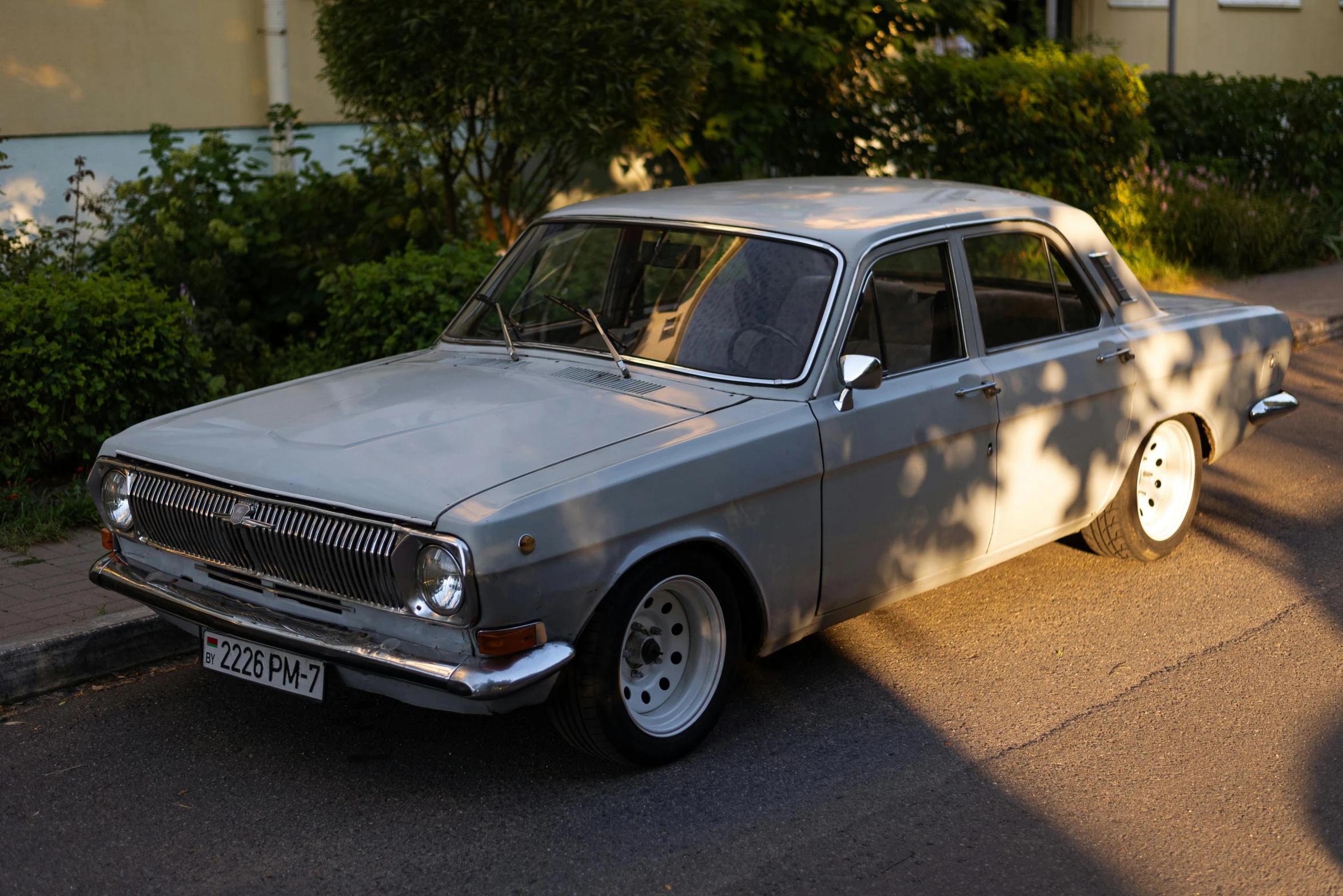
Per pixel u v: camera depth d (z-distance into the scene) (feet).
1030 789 13.38
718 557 13.87
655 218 16.51
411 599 11.81
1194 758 14.02
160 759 13.97
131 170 30.83
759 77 35.14
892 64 39.81
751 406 14.14
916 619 18.08
